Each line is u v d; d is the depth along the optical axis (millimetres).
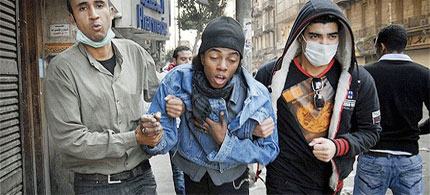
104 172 2365
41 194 3828
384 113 3268
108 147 2221
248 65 5770
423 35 20328
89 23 2258
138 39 10492
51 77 2285
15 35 2949
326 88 2584
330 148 2412
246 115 2174
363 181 3447
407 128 3279
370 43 23312
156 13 9281
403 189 3398
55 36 4270
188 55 5312
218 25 2072
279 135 2641
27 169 3529
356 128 2717
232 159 2207
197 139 2258
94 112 2301
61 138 2250
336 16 2400
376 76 3281
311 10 2434
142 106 2520
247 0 5730
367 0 24031
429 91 3234
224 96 2178
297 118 2602
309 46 2459
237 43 2070
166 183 5523
